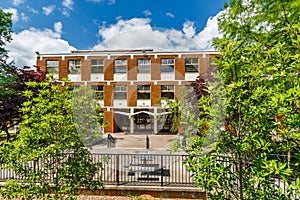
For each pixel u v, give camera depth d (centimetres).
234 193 248
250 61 235
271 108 211
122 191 533
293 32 277
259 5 668
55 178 382
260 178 197
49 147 346
